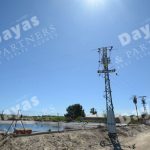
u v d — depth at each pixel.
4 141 35.09
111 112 68.94
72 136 50.59
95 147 48.88
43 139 41.56
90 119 134.12
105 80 70.88
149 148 50.06
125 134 77.38
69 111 149.88
